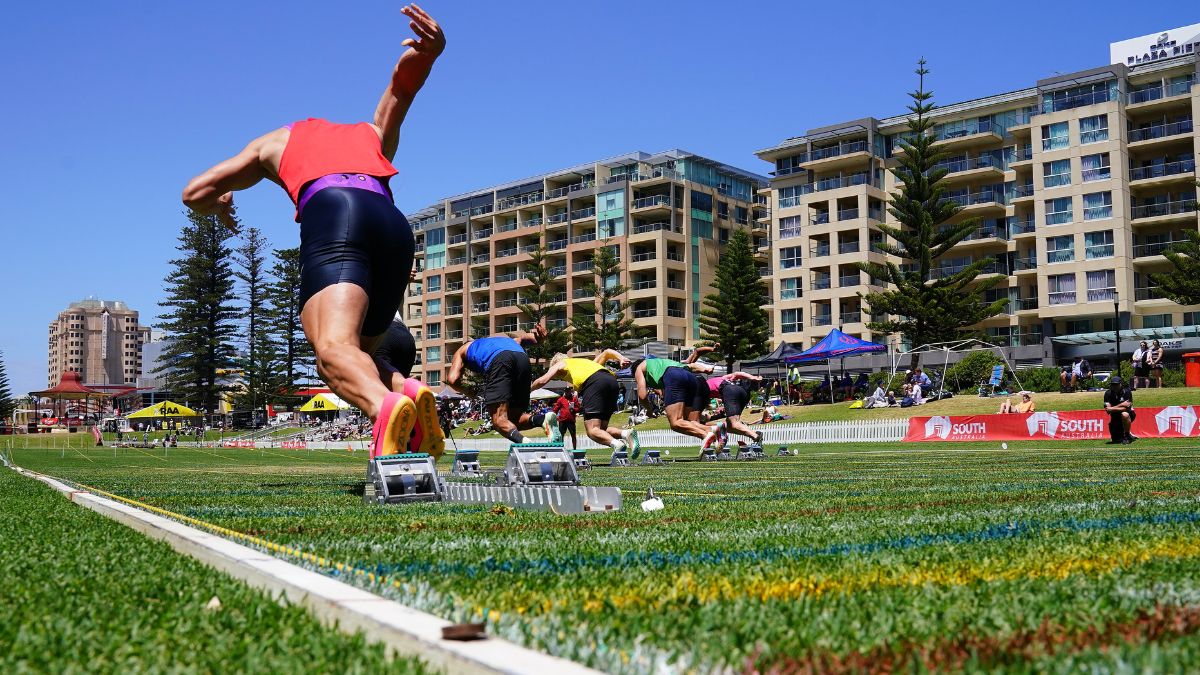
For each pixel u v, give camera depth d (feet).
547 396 146.51
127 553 11.94
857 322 218.59
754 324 193.77
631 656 6.00
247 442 197.36
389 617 6.96
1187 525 13.91
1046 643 6.51
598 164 275.18
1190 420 83.15
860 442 103.91
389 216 23.77
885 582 9.20
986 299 207.00
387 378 27.22
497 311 292.40
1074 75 192.65
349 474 45.93
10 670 6.09
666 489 27.58
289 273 240.12
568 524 15.98
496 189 301.63
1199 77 183.52
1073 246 189.67
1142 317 188.34
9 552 12.09
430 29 24.79
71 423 291.99
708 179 275.39
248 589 8.89
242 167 24.89
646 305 260.01
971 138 204.85
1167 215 185.06
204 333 233.76
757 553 11.47
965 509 18.07
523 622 6.98
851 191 219.82
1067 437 86.99
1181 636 6.73
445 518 17.42
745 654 6.20
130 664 6.23
